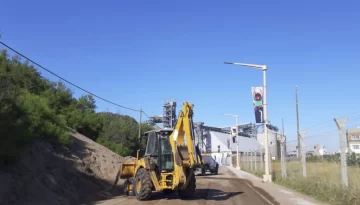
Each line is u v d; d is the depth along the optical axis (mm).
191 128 16016
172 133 16719
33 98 22844
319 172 20000
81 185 18359
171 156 16922
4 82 16562
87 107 38000
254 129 109000
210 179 30797
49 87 31312
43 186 15070
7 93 16438
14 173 14758
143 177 16438
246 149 93938
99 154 25938
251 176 35719
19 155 15648
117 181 21469
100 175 22406
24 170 15547
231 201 16281
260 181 28016
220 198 17422
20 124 17094
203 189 21891
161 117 66750
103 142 35688
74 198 16109
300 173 23438
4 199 12719
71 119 31797
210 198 17391
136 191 16984
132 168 18594
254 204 15258
